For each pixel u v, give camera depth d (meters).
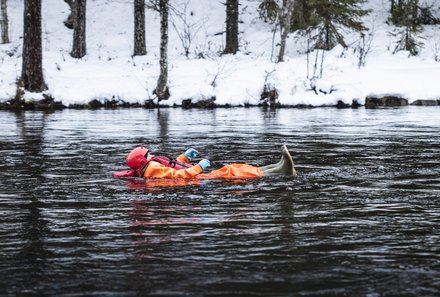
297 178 9.07
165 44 29.19
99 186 8.54
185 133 16.78
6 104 28.03
